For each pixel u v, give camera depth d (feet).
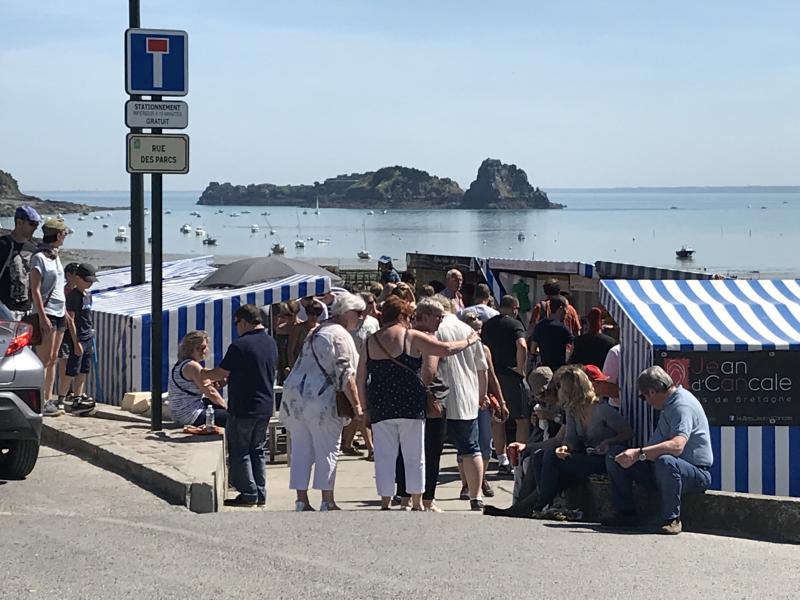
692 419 33.24
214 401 41.42
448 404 36.63
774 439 35.73
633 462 32.73
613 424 34.83
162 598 25.03
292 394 35.12
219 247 408.87
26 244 41.29
